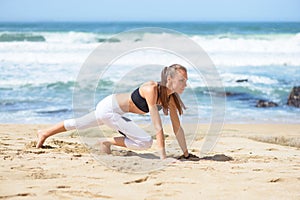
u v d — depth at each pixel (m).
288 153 5.95
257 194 3.71
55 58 17.61
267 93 13.27
